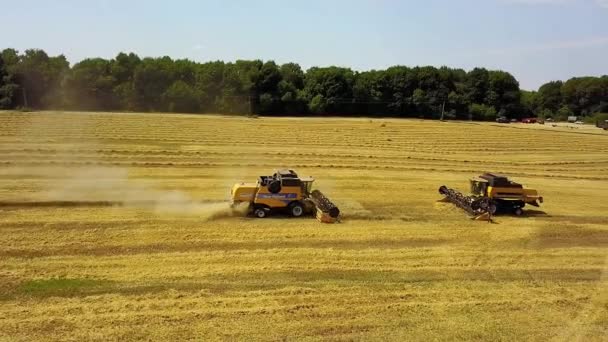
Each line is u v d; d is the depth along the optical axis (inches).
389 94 4628.4
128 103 4082.2
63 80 3969.0
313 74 4618.6
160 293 686.5
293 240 922.1
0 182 1280.8
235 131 2529.5
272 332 599.2
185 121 2859.3
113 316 619.2
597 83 5620.1
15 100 3799.2
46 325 593.3
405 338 601.3
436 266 833.5
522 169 1948.8
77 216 1013.2
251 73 4323.3
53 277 724.7
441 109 4628.4
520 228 1074.1
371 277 774.5
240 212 1075.9
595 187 1646.2
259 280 743.1
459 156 2171.5
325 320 633.6
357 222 1058.7
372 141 2453.2
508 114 4909.0
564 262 876.6
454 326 634.8
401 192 1386.6
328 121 3368.6
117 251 832.9
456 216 1151.0
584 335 625.0
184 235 920.9
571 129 3762.3
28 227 931.3
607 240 1015.0
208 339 577.3
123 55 4254.4
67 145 1878.7
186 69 4370.1
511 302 709.3
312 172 1619.1
